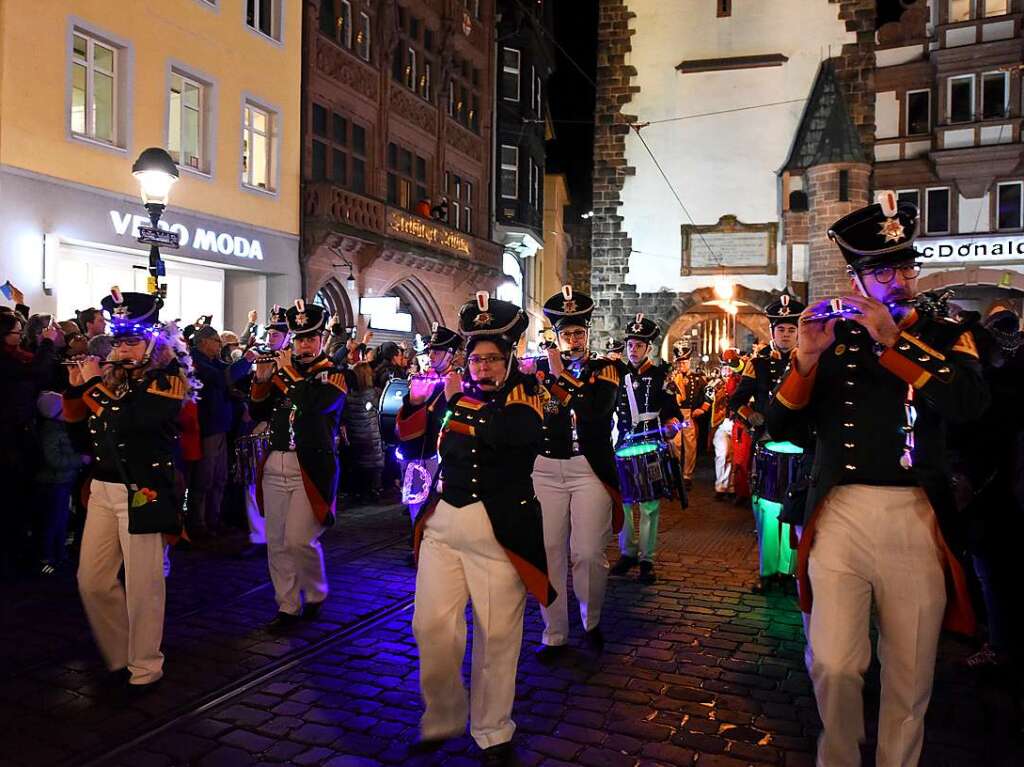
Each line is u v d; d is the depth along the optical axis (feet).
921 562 10.17
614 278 97.66
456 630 13.02
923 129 89.71
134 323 15.17
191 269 51.67
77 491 25.98
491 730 12.75
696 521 33.30
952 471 14.94
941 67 87.40
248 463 24.99
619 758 12.99
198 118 50.96
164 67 47.29
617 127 97.66
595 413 17.22
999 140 85.97
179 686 15.57
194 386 16.14
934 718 14.64
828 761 10.53
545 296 119.14
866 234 10.53
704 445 60.59
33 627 18.83
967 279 87.10
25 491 23.75
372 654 17.38
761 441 22.24
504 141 94.94
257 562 24.90
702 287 94.84
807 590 10.98
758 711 14.79
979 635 17.76
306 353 19.36
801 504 14.25
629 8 97.19
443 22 81.46
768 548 22.45
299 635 18.43
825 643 10.39
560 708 14.83
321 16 63.00
